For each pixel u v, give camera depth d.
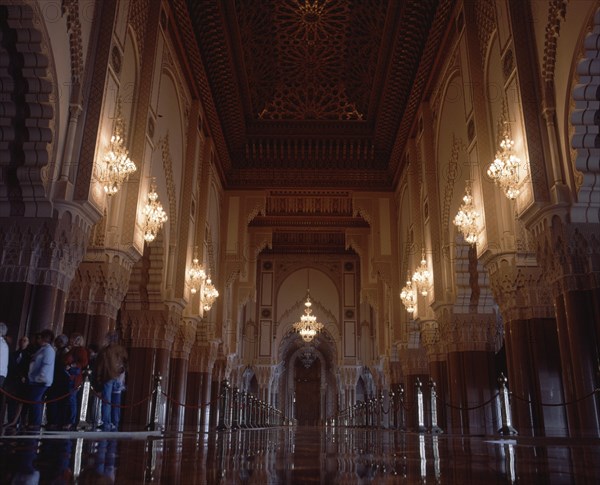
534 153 7.85
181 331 14.38
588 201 7.36
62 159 7.50
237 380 25.23
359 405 23.59
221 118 16.89
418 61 14.10
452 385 12.51
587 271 7.38
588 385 7.04
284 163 19.16
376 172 19.16
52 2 7.03
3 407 6.22
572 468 2.84
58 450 3.56
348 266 28.09
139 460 3.12
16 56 6.94
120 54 8.89
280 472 2.64
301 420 34.47
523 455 3.89
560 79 7.62
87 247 8.85
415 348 17.69
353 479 2.34
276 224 23.31
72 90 7.73
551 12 7.64
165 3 11.48
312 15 15.41
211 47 13.95
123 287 9.48
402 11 12.83
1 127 7.18
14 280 7.16
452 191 12.53
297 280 27.94
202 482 2.18
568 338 7.44
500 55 9.27
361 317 27.36
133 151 9.64
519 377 8.93
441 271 13.34
